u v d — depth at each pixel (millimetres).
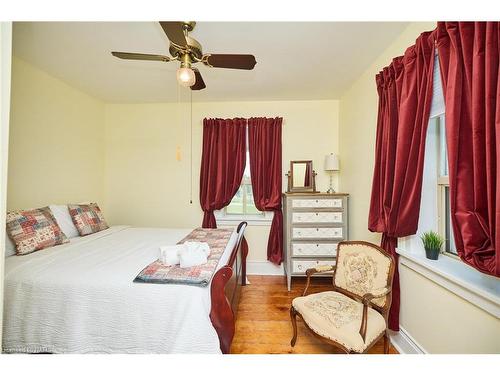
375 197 1929
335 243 2828
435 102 1440
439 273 1343
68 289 1347
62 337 1321
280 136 3318
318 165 3396
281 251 3297
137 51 2115
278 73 2543
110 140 3559
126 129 3551
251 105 3428
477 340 1146
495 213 927
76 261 1637
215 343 1251
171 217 3543
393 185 1703
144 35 1889
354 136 2766
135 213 3568
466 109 1099
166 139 3523
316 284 2959
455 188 1107
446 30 1173
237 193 3559
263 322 2137
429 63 1388
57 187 2715
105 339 1312
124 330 1305
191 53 1612
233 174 3352
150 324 1291
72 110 2918
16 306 1354
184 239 2283
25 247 1769
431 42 1359
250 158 3322
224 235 2457
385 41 1952
